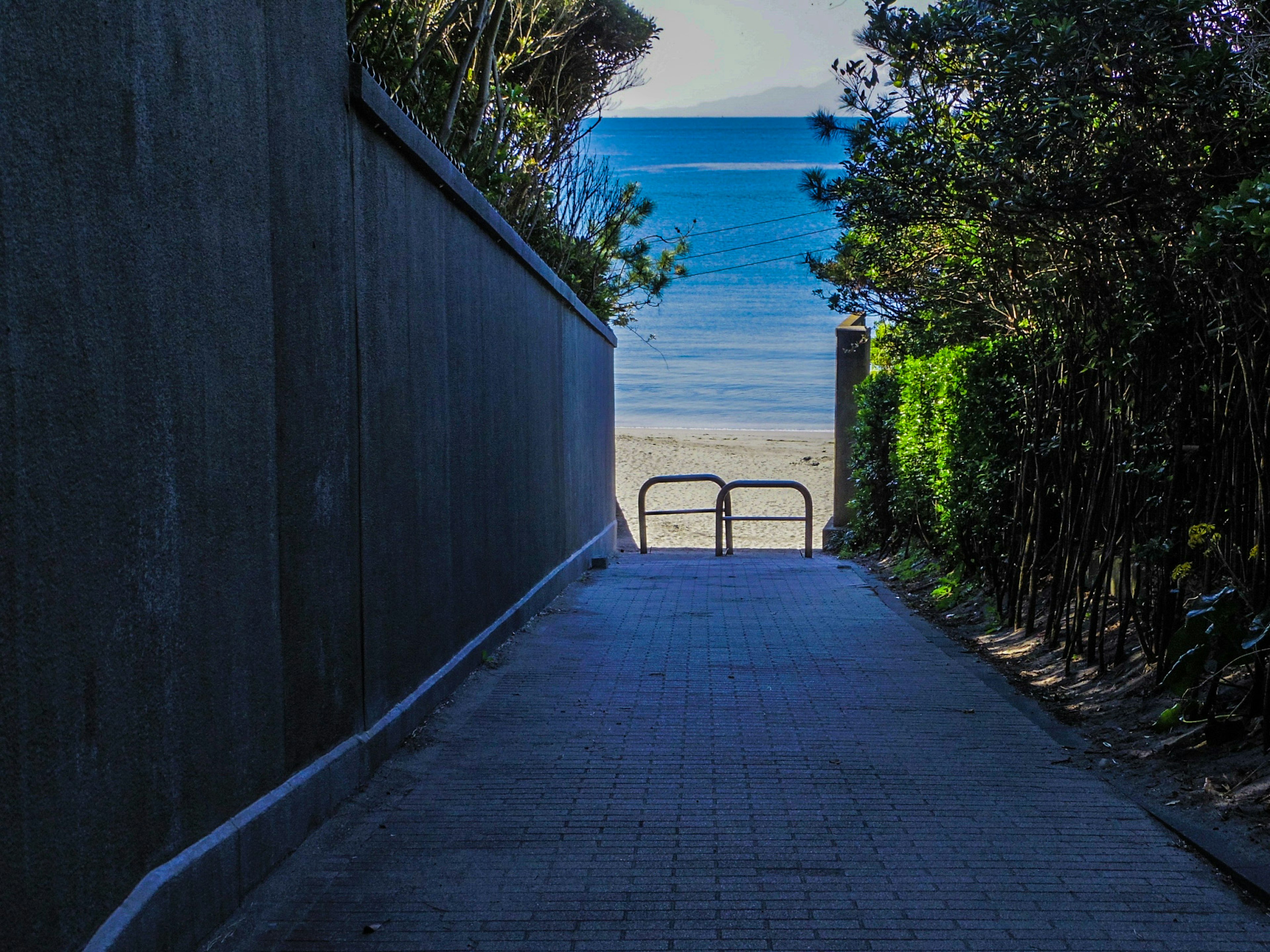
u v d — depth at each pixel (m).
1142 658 5.40
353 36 5.98
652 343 50.25
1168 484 4.91
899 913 3.04
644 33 15.19
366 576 4.39
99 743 2.41
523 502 7.98
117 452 2.48
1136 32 4.24
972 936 2.90
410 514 5.03
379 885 3.26
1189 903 3.10
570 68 13.98
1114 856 3.44
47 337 2.20
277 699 3.49
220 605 3.05
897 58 5.33
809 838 3.61
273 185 3.44
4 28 2.05
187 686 2.85
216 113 3.02
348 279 4.17
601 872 3.34
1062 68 4.48
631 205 14.84
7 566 2.06
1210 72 4.07
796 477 20.73
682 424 30.09
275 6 3.45
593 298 14.65
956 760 4.47
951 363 8.16
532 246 11.38
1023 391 7.02
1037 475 6.61
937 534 9.65
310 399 3.77
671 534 16.73
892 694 5.63
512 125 10.20
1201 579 4.79
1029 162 5.17
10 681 2.07
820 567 11.77
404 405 4.93
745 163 194.12
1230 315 4.39
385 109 4.43
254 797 3.30
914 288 8.51
